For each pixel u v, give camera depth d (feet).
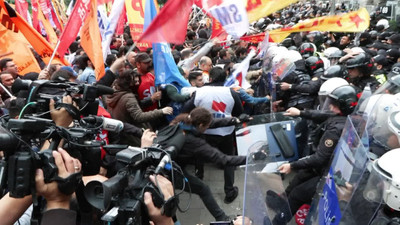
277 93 18.01
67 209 5.48
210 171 17.95
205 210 15.07
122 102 14.49
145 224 6.07
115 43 31.94
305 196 11.11
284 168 10.64
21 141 5.18
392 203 6.27
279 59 18.40
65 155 5.55
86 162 6.21
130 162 5.95
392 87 10.32
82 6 13.32
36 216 5.69
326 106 11.05
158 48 16.21
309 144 13.26
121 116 14.60
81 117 7.93
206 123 11.59
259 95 21.95
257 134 13.26
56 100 7.27
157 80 16.28
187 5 8.60
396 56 20.93
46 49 15.07
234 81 18.88
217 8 10.81
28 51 17.04
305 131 13.30
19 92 8.18
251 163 7.36
